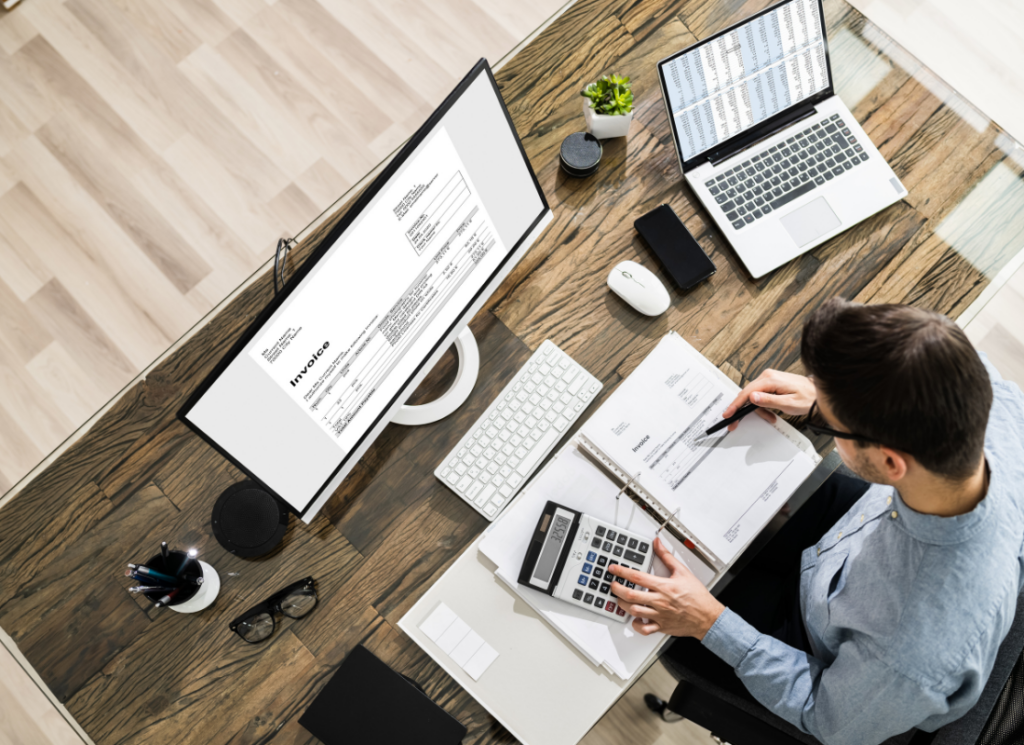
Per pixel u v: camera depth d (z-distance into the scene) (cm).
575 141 132
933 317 74
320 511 117
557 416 119
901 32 246
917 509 87
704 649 128
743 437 114
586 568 109
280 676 110
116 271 229
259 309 126
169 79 244
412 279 106
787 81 130
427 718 103
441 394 124
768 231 128
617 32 141
